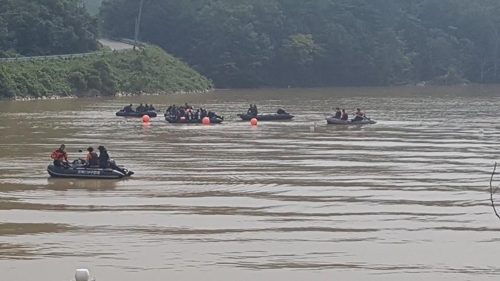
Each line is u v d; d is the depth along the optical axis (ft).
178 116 248.11
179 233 106.01
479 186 138.00
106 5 593.01
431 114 290.56
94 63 420.77
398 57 595.06
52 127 232.12
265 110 310.24
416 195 130.31
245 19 555.69
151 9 571.69
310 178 145.28
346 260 95.20
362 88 544.62
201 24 557.74
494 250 99.30
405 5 642.63
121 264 93.20
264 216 115.34
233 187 136.26
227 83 543.80
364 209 120.06
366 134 219.20
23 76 380.78
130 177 145.18
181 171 151.53
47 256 95.86
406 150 184.24
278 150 182.80
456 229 108.68
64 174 143.33
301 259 95.40
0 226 108.99
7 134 212.23
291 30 575.79
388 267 92.84
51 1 469.16
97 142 195.72
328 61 580.30
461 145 194.08
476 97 413.18
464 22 631.97
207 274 90.07
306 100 386.93
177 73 487.20
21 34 450.30
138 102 359.87
